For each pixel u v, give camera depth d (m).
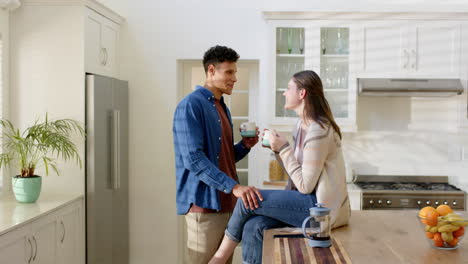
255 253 2.13
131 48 4.61
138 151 4.64
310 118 2.10
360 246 1.86
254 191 2.13
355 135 4.82
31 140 3.62
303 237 1.98
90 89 3.77
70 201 3.51
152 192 4.65
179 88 4.75
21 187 3.37
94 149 3.78
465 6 4.55
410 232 2.07
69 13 3.75
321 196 2.04
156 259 4.68
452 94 4.43
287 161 2.12
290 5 4.59
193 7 4.59
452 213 1.82
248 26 4.58
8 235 2.72
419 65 4.37
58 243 3.37
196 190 2.62
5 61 3.75
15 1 3.63
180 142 2.57
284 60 4.43
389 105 4.79
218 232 2.69
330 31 4.39
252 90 4.92
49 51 3.78
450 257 1.71
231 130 2.93
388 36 4.36
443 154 4.76
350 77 4.38
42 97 3.79
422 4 4.60
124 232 4.53
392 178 4.77
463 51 4.34
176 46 4.61
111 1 4.59
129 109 4.62
